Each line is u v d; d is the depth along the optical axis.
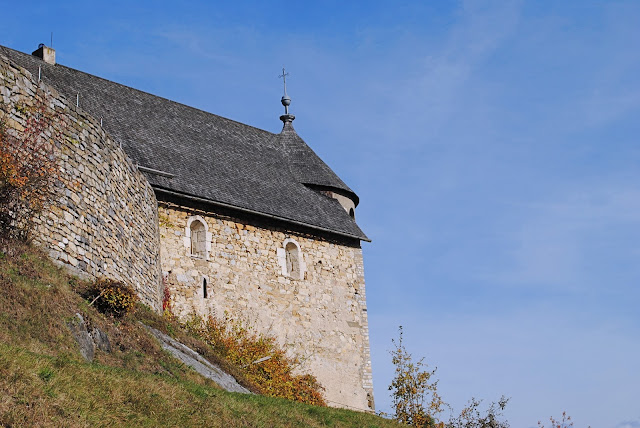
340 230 31.12
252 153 32.00
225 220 27.61
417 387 28.70
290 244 29.64
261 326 27.55
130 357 16.95
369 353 30.80
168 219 25.92
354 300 31.08
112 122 27.39
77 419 12.00
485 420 28.48
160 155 27.36
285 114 35.44
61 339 15.06
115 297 17.80
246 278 27.59
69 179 18.53
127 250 21.44
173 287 25.38
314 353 28.91
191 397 15.10
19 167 16.61
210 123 31.83
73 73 28.38
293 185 31.89
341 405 29.05
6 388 11.80
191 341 21.06
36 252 16.84
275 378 25.05
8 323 14.49
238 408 15.95
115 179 21.09
